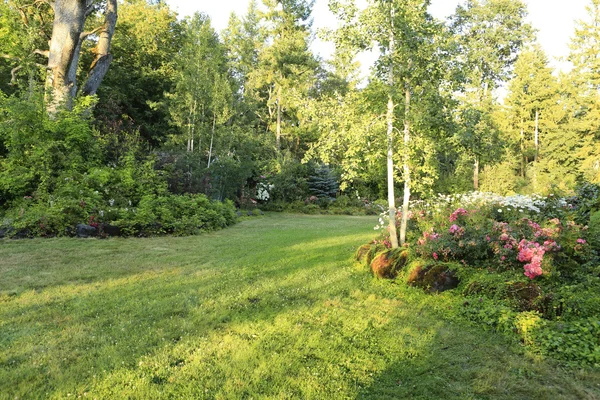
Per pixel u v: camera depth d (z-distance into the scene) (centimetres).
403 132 643
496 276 441
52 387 270
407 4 612
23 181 1034
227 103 1944
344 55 645
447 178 2217
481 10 2881
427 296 466
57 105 1250
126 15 2606
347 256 737
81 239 889
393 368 300
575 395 264
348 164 658
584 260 472
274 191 2434
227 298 464
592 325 336
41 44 1839
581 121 2553
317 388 270
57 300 453
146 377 280
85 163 1216
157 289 505
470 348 335
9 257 682
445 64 608
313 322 392
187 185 1700
